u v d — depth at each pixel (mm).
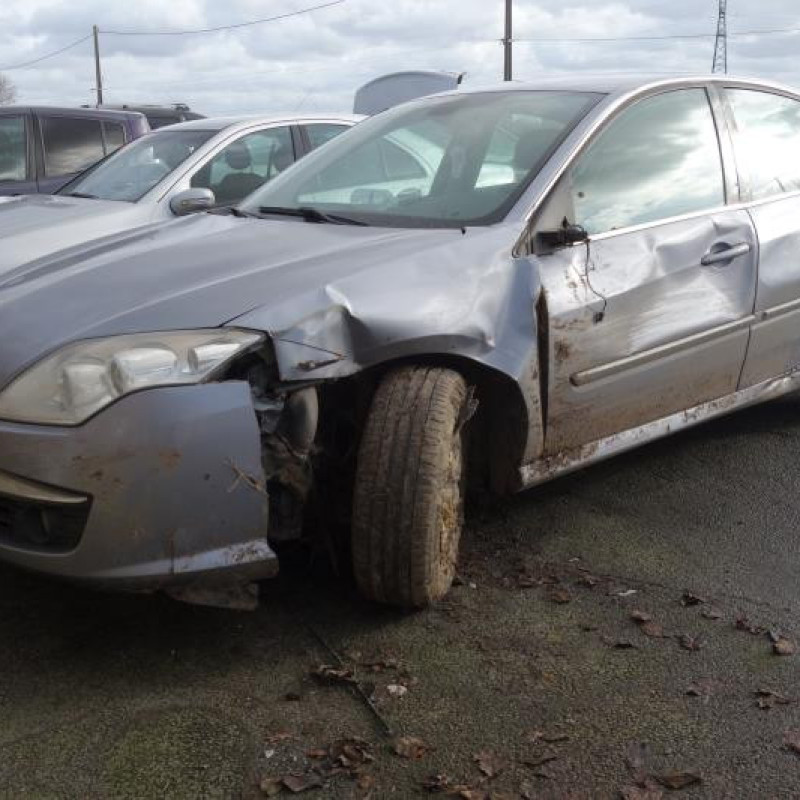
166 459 2729
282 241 3508
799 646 3104
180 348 2793
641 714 2758
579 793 2438
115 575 2779
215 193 6578
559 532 3938
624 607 3352
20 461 2768
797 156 4773
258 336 2848
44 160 8438
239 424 2791
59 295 3123
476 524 4004
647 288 3795
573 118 3938
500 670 2969
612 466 4641
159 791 2449
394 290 3111
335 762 2549
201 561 2822
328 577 3518
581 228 3539
